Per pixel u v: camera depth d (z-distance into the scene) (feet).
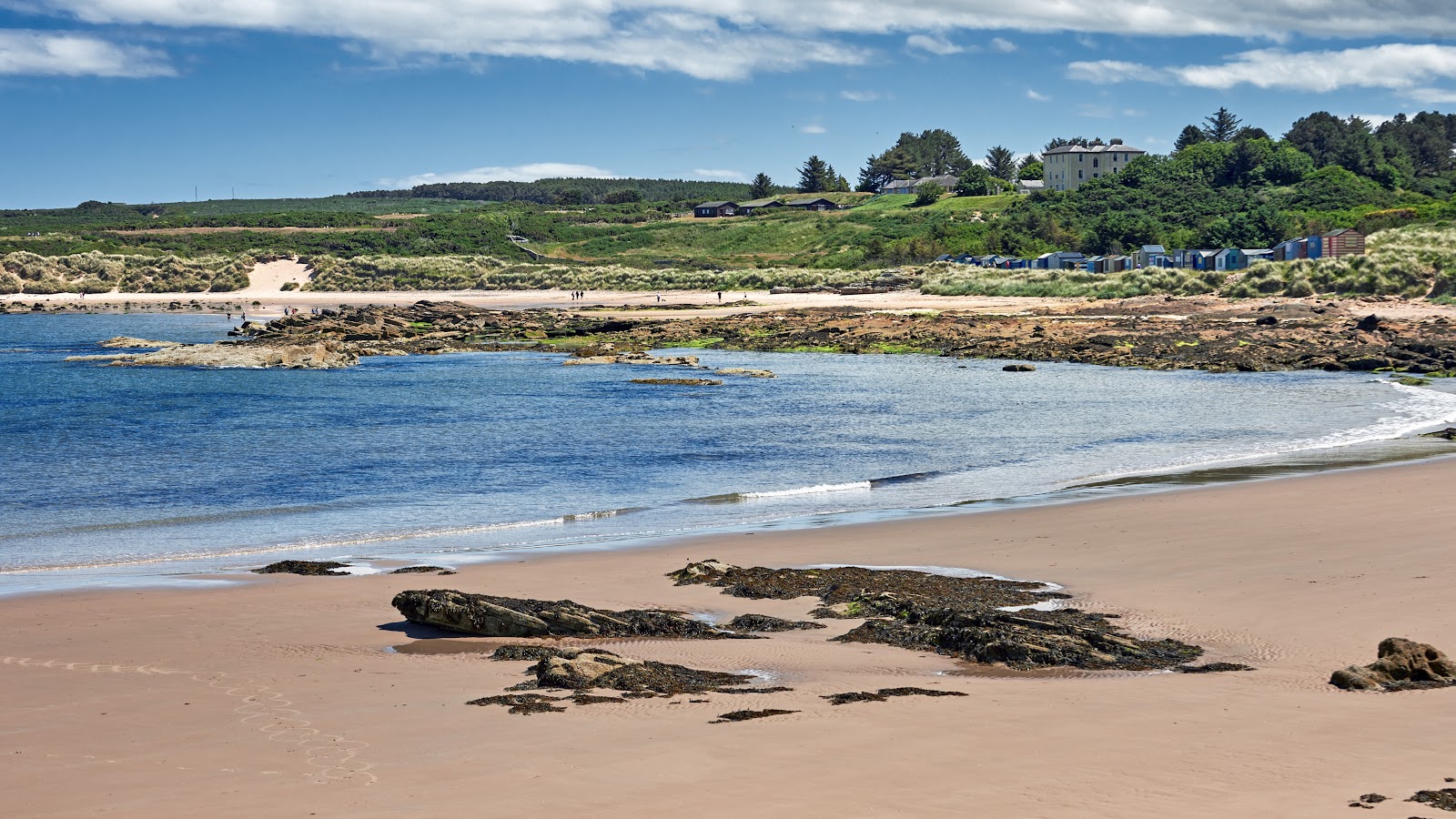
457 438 151.23
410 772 38.50
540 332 355.15
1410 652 48.14
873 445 142.00
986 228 598.34
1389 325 283.79
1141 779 36.73
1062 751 39.63
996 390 205.26
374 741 41.83
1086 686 48.32
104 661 53.88
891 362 268.21
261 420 171.01
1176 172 622.13
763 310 410.72
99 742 41.96
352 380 238.07
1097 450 134.31
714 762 39.04
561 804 35.40
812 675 51.01
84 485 117.29
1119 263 475.31
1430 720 41.91
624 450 139.95
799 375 240.32
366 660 54.19
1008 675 50.72
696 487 114.52
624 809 34.94
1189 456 127.65
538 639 58.23
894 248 589.73
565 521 97.35
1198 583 66.44
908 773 37.68
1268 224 485.15
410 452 138.92
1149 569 70.95
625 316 398.01
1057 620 57.93
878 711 44.86
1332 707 43.83
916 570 73.82
